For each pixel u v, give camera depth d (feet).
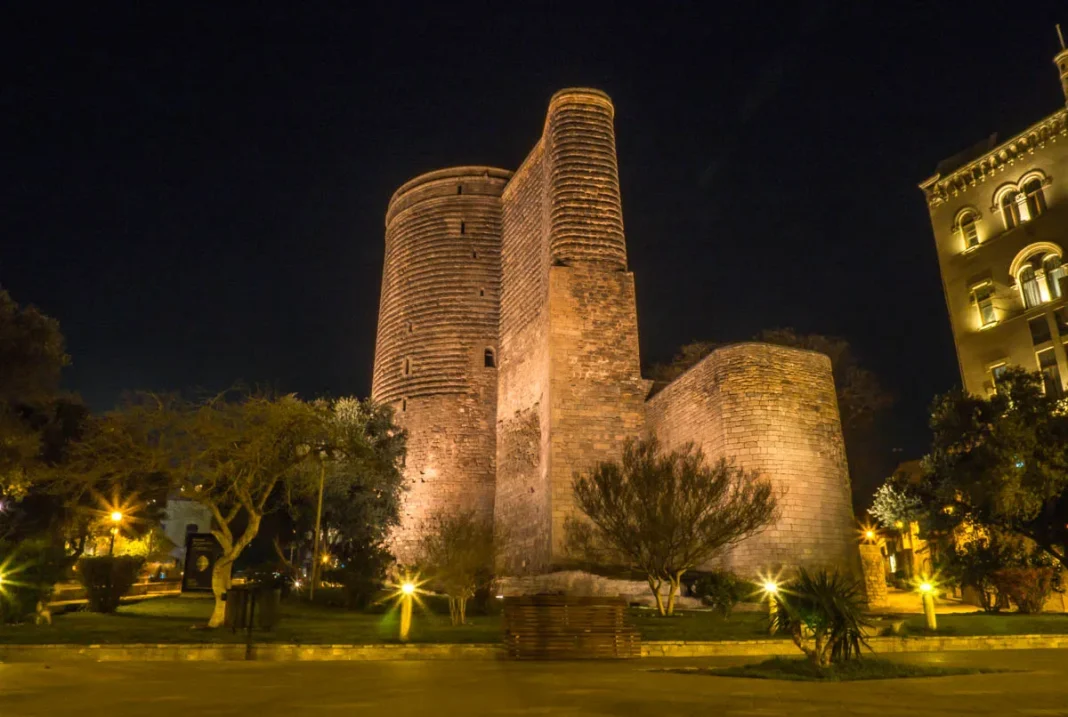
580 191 130.11
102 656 42.68
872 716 24.04
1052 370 107.55
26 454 94.53
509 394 145.28
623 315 126.82
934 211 127.85
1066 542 84.43
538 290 136.87
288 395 69.97
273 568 98.27
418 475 151.53
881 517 105.50
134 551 137.69
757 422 96.27
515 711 24.97
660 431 117.08
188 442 63.98
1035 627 63.05
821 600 37.09
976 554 90.74
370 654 45.06
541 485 123.03
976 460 84.69
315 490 105.29
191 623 60.34
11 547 58.85
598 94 135.54
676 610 78.59
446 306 160.35
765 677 34.40
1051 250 110.11
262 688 30.68
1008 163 118.01
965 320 119.85
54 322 102.83
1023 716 24.13
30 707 25.93
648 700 27.35
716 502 81.87
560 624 45.80
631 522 83.05
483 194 167.32
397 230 176.65
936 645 52.65
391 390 163.53
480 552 82.64
